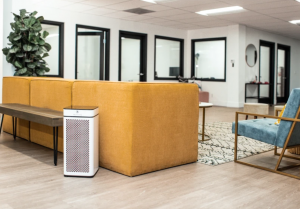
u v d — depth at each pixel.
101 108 2.68
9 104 3.77
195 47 9.85
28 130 3.78
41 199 1.99
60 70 7.14
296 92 2.53
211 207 1.91
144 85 2.50
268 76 10.34
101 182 2.35
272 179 2.50
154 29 8.86
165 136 2.69
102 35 7.80
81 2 6.32
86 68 7.68
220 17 7.64
